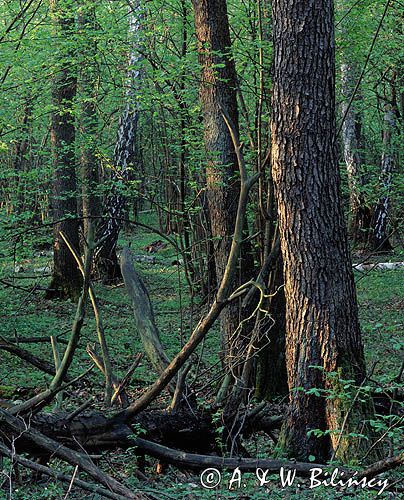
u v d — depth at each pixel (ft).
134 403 18.98
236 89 32.55
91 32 37.11
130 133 63.72
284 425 21.90
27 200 50.08
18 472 17.56
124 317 53.11
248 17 33.88
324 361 21.36
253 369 31.09
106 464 20.89
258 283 17.84
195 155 35.68
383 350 40.65
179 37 39.27
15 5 41.93
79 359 39.17
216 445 21.07
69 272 58.23
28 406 17.87
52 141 56.54
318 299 21.44
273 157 22.03
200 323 18.43
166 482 19.07
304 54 21.27
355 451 20.08
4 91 39.99
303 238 21.50
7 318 47.70
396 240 79.41
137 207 118.93
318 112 21.39
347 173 50.62
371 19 39.73
